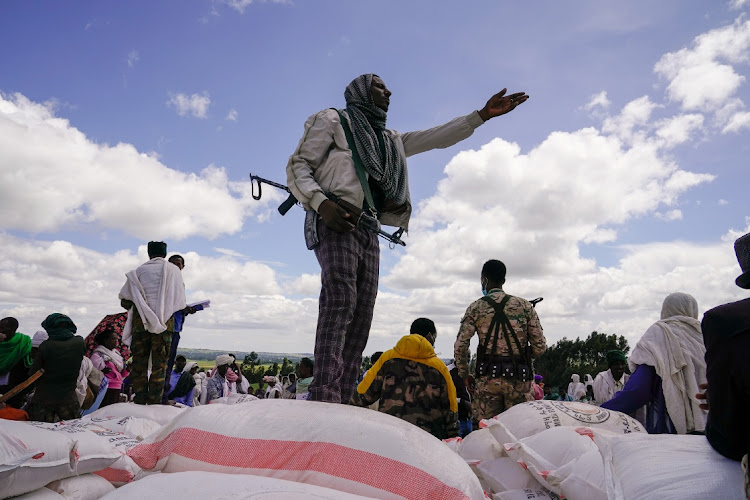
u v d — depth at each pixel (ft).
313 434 6.41
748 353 5.68
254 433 6.53
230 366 41.24
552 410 10.46
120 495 5.07
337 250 9.11
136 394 16.69
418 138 10.94
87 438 6.94
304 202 9.27
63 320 19.31
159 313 16.39
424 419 13.42
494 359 14.70
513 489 8.86
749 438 5.64
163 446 6.75
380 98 10.00
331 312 9.01
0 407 13.73
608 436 7.89
